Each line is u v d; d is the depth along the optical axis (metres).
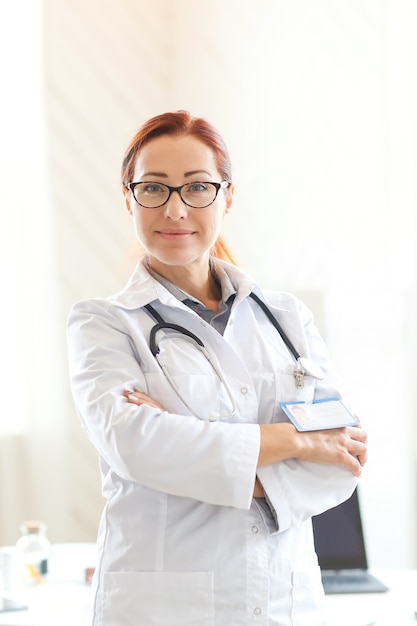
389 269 3.03
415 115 2.89
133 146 1.62
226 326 1.65
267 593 1.47
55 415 3.66
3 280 3.61
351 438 1.58
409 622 2.00
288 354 1.68
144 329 1.60
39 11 3.66
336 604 2.13
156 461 1.44
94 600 1.51
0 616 2.06
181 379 1.54
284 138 3.41
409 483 2.94
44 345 3.65
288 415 1.55
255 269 3.54
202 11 3.72
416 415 2.90
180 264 1.59
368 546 3.16
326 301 3.26
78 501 3.70
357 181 3.15
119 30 3.80
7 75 3.62
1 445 3.60
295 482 1.52
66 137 3.72
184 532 1.49
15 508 3.62
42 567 2.39
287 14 3.37
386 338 3.03
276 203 3.45
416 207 2.90
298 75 3.34
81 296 3.74
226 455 1.44
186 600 1.46
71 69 3.72
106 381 1.53
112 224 3.79
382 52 3.03
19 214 3.63
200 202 1.59
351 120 3.16
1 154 3.61
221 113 3.66
